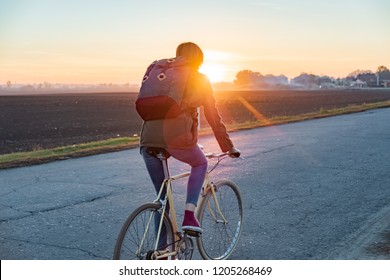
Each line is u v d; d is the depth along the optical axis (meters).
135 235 5.75
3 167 15.37
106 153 18.58
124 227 5.59
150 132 6.04
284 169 13.86
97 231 8.63
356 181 12.20
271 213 9.52
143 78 6.21
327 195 10.86
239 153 6.49
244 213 9.55
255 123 30.08
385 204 10.06
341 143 18.84
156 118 5.97
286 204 10.16
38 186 12.39
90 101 141.38
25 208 10.21
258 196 10.85
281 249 7.59
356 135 21.23
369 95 138.25
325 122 29.45
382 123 26.69
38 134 40.09
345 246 7.63
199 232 6.21
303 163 14.73
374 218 9.08
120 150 19.36
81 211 9.91
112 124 50.66
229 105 80.56
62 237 8.33
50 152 19.22
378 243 7.70
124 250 5.61
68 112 79.38
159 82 5.94
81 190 11.81
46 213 9.80
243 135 23.38
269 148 18.05
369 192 11.08
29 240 8.19
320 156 15.94
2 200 10.96
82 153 18.05
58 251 7.66
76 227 8.87
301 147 18.09
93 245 7.93
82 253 7.57
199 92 6.01
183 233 6.38
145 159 6.26
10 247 7.85
